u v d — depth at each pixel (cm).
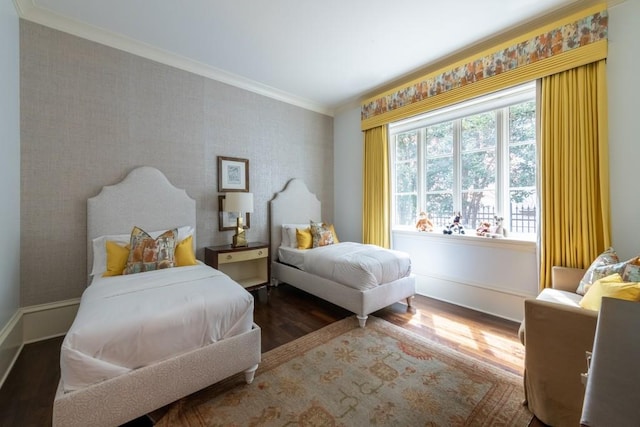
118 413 129
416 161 377
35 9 222
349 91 392
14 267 208
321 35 259
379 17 233
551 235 238
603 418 42
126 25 244
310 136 438
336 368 190
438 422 144
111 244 231
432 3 217
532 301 145
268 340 230
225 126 344
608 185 212
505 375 182
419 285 352
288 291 361
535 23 242
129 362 135
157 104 291
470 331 245
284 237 387
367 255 286
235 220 352
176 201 294
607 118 212
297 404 156
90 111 252
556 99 234
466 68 291
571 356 131
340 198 462
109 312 142
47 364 194
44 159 232
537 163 249
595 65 218
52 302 236
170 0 212
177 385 145
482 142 312
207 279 198
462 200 330
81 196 248
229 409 153
